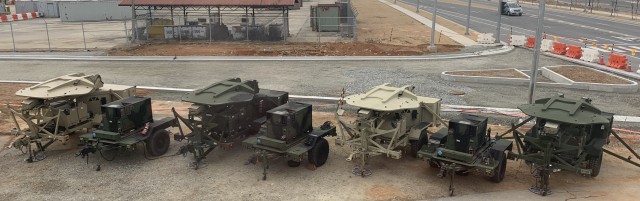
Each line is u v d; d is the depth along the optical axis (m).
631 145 12.95
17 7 61.09
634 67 26.05
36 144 12.35
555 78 21.92
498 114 16.03
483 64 26.39
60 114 12.09
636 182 10.68
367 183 10.63
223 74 23.41
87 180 10.82
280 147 10.61
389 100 10.97
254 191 10.23
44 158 12.10
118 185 10.55
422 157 10.52
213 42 35.44
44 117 11.92
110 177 10.98
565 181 10.74
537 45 13.45
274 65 25.97
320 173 11.17
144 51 30.88
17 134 12.14
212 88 11.87
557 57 28.84
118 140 11.34
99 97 13.34
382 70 24.31
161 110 16.58
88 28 45.81
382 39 37.09
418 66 25.66
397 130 10.84
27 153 12.45
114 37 38.78
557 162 10.34
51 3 59.81
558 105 10.30
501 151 10.27
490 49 31.80
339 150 12.70
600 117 9.71
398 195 10.05
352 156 11.00
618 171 11.27
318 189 10.33
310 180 10.78
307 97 18.19
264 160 10.71
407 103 10.95
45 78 22.62
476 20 52.91
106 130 11.62
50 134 11.94
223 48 31.97
